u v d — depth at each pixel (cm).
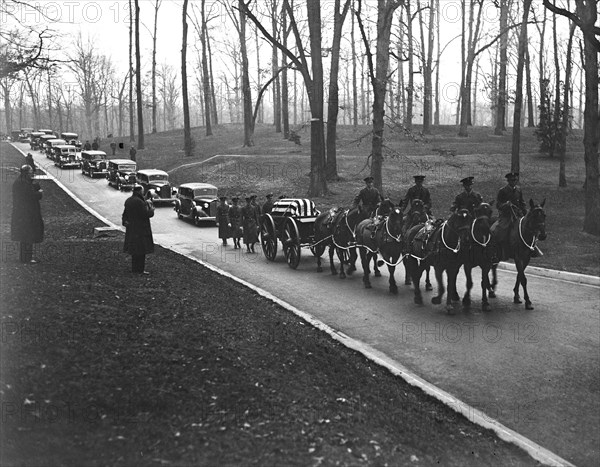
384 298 1512
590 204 2422
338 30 3469
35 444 574
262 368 885
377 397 854
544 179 3497
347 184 3506
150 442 607
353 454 641
